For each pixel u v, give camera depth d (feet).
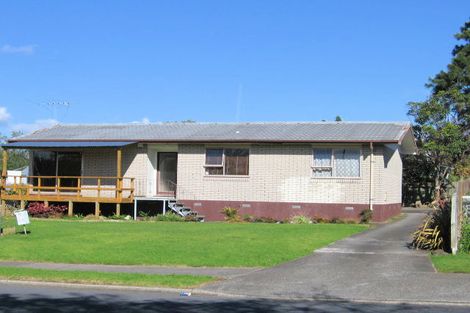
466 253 52.54
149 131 106.52
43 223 82.69
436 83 140.97
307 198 91.86
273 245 59.31
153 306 35.60
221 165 96.48
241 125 106.01
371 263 49.70
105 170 103.24
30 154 107.96
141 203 101.09
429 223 58.29
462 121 125.80
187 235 67.41
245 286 41.60
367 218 87.56
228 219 93.30
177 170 99.19
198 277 44.50
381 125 98.32
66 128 114.73
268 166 94.12
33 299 37.93
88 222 86.07
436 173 126.00
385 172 91.97
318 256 53.62
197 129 105.29
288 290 40.29
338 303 37.04
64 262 53.01
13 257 55.01
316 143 91.04
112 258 53.57
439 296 37.83
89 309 34.58
